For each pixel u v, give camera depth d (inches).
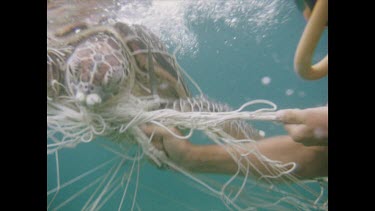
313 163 25.9
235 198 27.3
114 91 24.4
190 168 27.5
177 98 32.1
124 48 27.8
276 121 24.4
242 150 26.7
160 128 26.3
